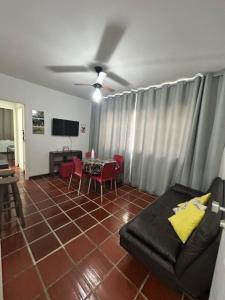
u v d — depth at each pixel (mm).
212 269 1069
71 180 3986
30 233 1989
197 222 1462
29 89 3623
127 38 1764
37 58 2404
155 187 3461
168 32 1623
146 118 3555
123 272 1540
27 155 3848
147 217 1849
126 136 4004
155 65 2383
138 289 1389
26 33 1806
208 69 2406
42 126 4020
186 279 1186
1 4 1403
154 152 3443
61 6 1391
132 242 1532
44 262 1585
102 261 1651
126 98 4004
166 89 3154
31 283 1368
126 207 2855
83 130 5055
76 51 2131
